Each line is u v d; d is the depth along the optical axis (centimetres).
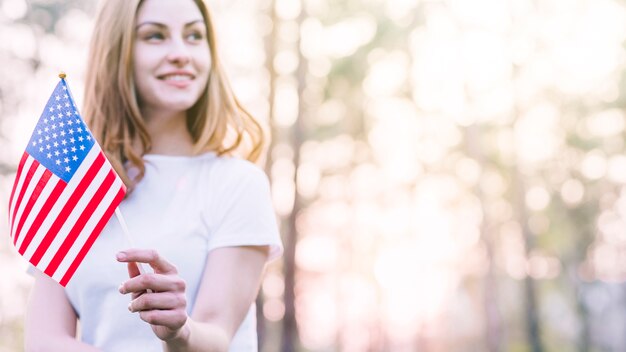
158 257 228
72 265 256
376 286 3694
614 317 3806
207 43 301
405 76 3034
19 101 1964
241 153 314
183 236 278
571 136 3359
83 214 256
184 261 276
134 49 293
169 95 289
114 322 276
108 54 295
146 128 293
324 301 3697
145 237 277
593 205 3547
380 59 2930
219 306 270
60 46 2028
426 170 3425
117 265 276
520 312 3772
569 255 3784
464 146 3319
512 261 3706
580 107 3303
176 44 290
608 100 3266
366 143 3253
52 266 256
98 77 297
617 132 3328
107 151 292
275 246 290
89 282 278
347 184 3400
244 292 277
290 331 2164
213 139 296
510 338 3778
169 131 298
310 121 3042
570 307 3891
